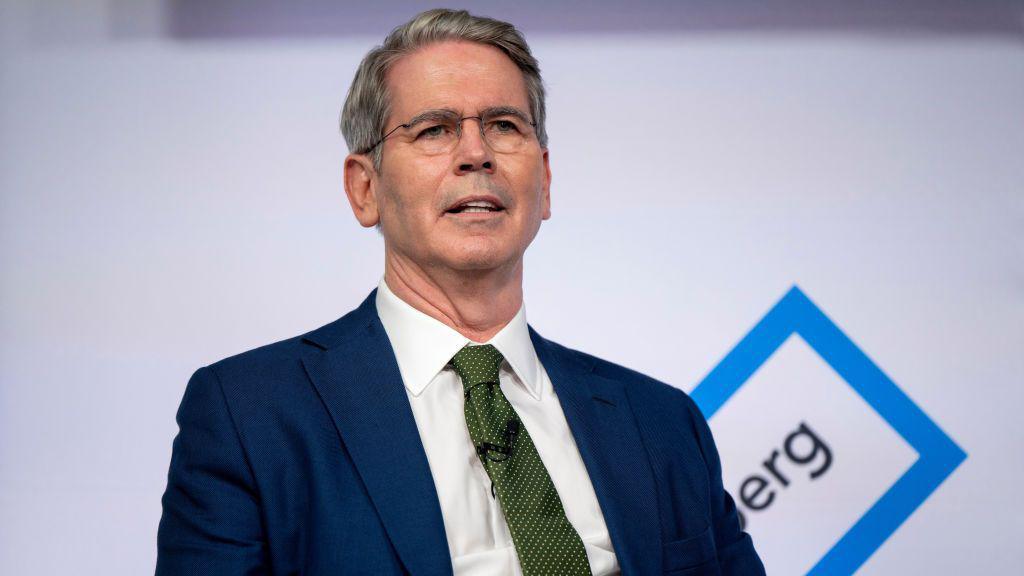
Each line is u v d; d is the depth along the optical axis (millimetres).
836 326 5891
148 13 5812
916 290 5926
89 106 5711
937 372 5867
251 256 5691
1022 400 5852
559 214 5914
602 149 5977
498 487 3414
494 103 3816
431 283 3855
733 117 6027
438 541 3219
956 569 5734
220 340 5613
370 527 3242
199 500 3318
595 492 3607
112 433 5473
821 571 5707
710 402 5809
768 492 5754
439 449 3500
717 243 5930
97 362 5520
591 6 6070
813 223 5969
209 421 3414
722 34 6086
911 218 5984
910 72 6086
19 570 5332
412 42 3918
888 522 5750
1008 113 6078
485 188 3689
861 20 6094
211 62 5816
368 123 3955
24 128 5660
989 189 6016
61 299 5547
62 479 5418
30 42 5727
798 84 6062
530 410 3762
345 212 5770
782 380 5836
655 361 5828
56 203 5617
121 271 5602
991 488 5789
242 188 5738
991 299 5926
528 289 5848
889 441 5805
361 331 3766
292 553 3262
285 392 3482
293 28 5887
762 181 5988
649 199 5949
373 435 3396
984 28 6098
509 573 3342
